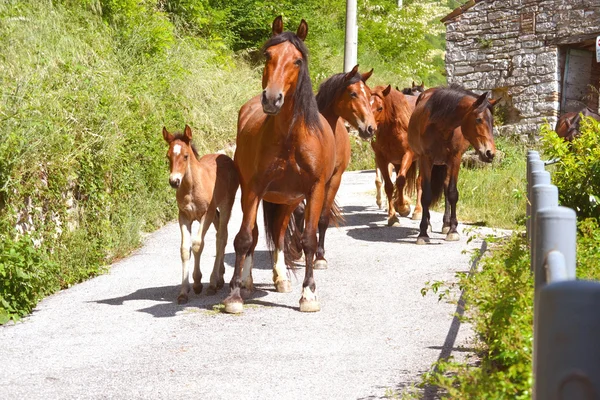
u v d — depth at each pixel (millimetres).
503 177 14414
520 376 3588
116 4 16266
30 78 10039
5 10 12875
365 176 19234
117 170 11055
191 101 16375
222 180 7816
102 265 9625
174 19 19828
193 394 4863
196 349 5918
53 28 13352
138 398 4824
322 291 7852
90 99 10750
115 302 7691
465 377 3883
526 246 6625
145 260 10016
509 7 20344
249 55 23094
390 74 30109
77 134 10031
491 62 20734
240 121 8023
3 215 7715
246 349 5875
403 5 38531
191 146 7426
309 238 7102
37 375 5387
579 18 19234
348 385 4938
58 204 9039
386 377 5078
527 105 20141
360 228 11805
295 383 5016
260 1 23781
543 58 19844
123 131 11406
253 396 4789
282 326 6543
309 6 26078
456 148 10414
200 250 7656
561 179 8734
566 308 1670
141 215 11734
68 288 8688
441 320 6551
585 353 1647
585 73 20359
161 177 12734
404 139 11695
